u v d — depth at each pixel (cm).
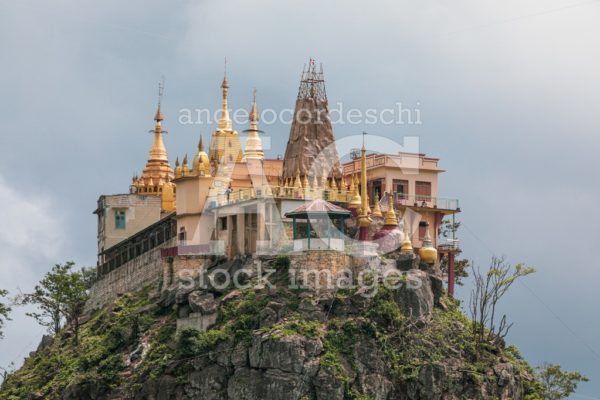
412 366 19425
